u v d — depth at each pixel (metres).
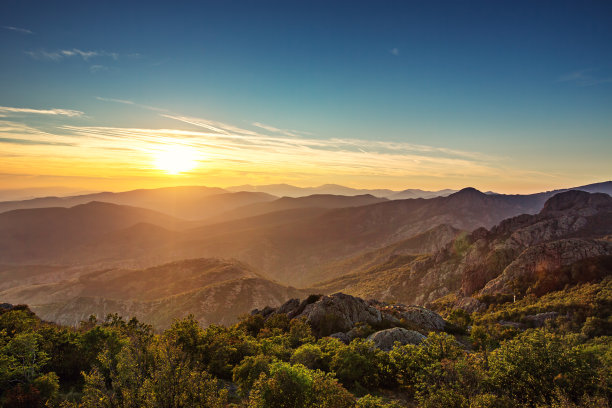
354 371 26.17
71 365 24.19
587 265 88.50
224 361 28.72
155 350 19.08
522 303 84.81
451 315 62.81
